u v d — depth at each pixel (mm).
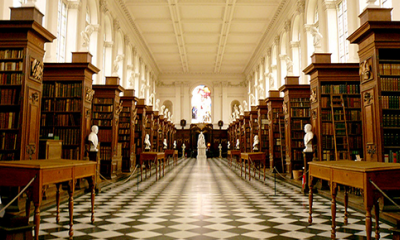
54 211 6188
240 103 36344
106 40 17531
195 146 34844
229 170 16656
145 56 28203
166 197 8000
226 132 35531
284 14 18812
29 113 6613
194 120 36562
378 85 6398
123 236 4535
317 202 7258
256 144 16781
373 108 6555
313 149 9172
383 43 6414
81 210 6352
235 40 25812
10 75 6449
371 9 6469
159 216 5836
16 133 6383
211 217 5758
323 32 12891
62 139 8922
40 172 3811
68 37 12570
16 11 6441
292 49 17141
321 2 13031
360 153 8867
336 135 9000
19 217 3600
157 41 26281
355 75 9031
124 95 14539
